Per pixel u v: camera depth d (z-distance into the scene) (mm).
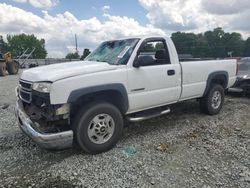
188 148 4477
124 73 4453
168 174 3615
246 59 9984
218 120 6098
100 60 4961
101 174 3627
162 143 4695
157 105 5145
